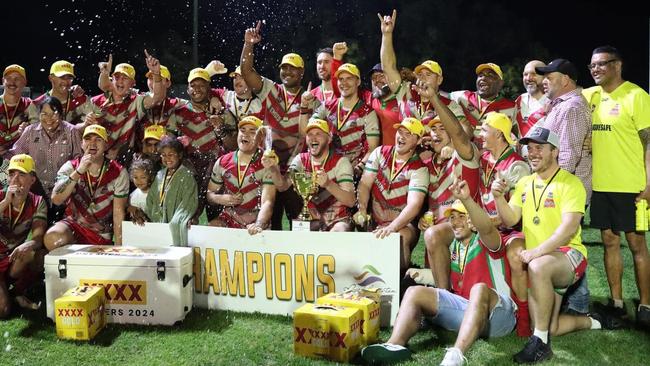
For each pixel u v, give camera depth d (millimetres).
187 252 4945
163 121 6457
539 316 4148
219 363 4078
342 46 6570
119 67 6289
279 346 4359
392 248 4691
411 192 5199
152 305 4738
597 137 4984
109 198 5480
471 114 6297
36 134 5969
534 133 4418
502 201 4516
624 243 7516
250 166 5562
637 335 4582
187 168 5703
